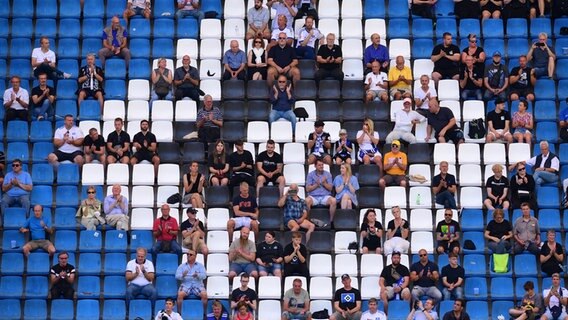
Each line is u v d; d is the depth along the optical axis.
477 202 103.19
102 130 107.81
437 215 102.06
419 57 112.94
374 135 105.06
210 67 111.06
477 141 106.81
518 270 99.44
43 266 99.19
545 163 103.94
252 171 103.19
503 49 114.19
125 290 98.06
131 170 104.44
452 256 97.12
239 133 107.62
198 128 106.12
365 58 110.56
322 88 109.69
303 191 103.44
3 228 100.75
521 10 115.56
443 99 109.62
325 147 104.69
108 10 116.19
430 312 94.50
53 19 115.00
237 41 110.62
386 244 99.25
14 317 97.19
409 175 104.06
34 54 110.88
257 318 96.25
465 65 109.62
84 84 108.75
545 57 111.19
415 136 106.69
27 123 107.31
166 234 99.19
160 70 108.75
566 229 101.81
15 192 101.69
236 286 97.38
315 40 111.88
